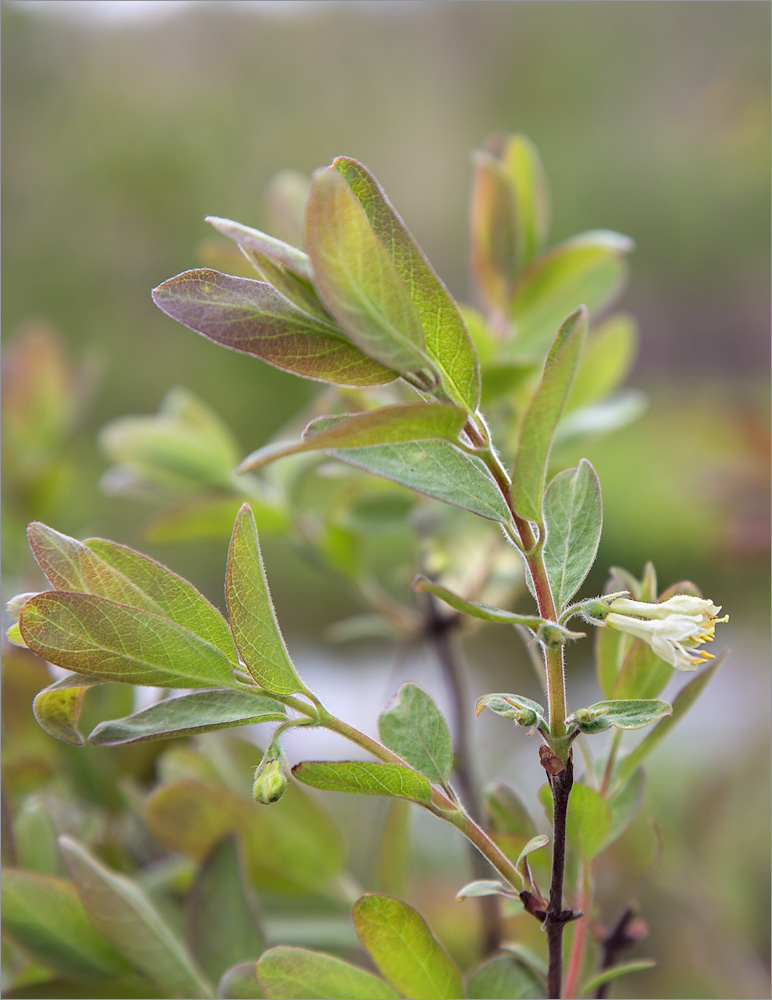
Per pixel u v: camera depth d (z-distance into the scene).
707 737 0.83
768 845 0.65
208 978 0.39
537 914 0.34
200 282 0.34
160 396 1.89
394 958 0.35
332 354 0.33
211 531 0.55
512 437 0.48
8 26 2.08
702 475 0.91
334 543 0.53
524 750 0.82
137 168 2.07
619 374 0.55
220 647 0.35
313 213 0.32
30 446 0.70
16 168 2.06
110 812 0.47
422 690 0.36
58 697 0.34
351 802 0.65
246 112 2.20
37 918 0.39
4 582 0.65
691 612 0.33
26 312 1.98
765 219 1.99
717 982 0.57
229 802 0.42
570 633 0.33
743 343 1.96
